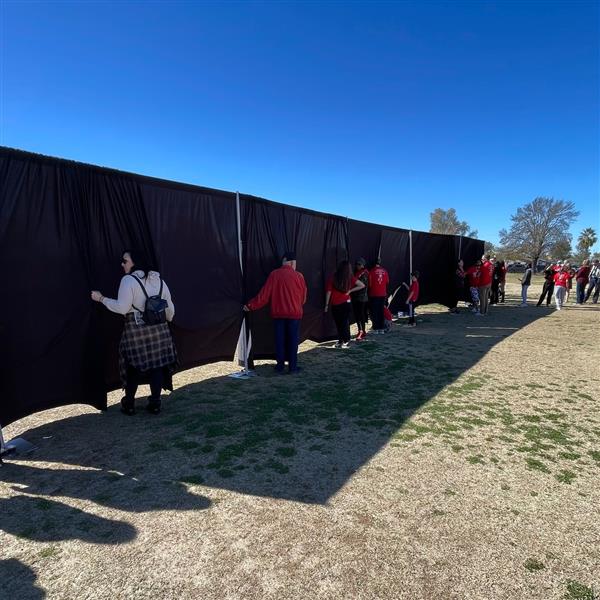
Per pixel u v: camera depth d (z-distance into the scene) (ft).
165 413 13.99
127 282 12.55
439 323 34.73
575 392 16.70
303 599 6.43
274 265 20.62
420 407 14.75
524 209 203.92
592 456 11.28
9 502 8.87
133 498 9.05
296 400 15.35
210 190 16.88
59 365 12.50
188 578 6.83
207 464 10.55
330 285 24.06
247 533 7.95
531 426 13.25
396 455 11.18
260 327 20.30
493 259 51.37
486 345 25.53
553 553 7.54
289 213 21.61
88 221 12.98
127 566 7.07
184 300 16.10
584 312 42.98
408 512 8.67
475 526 8.25
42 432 12.42
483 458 11.08
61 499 9.00
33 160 11.59
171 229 15.53
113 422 13.19
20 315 11.47
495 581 6.84
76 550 7.44
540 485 9.80
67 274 12.51
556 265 49.49
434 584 6.76
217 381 17.84
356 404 14.94
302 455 11.09
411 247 36.65
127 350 13.01
